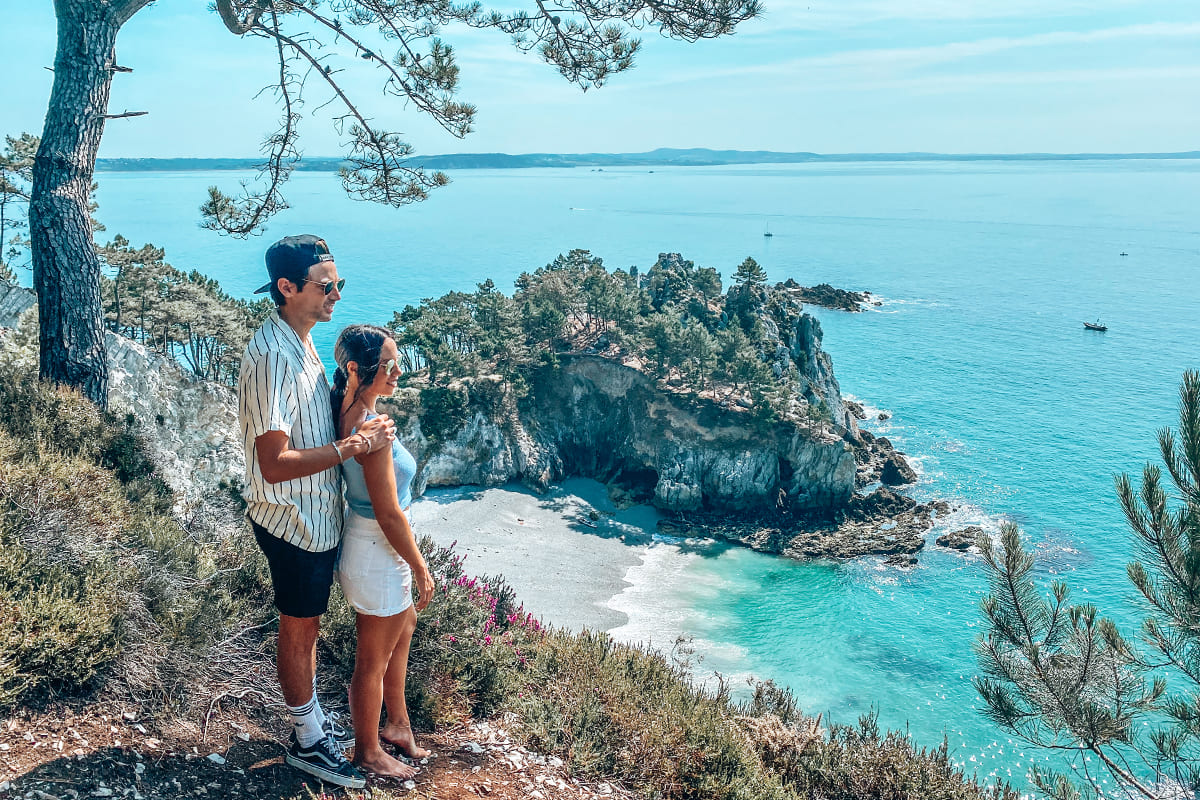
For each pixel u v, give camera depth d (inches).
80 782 162.2
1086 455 4338.1
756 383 4239.7
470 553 3253.0
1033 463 4222.4
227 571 265.9
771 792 276.5
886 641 2603.3
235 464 797.9
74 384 374.6
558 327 4953.3
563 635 371.2
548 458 4293.8
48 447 287.3
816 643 2596.0
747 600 2918.3
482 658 270.5
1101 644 398.9
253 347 162.4
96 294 380.5
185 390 818.2
